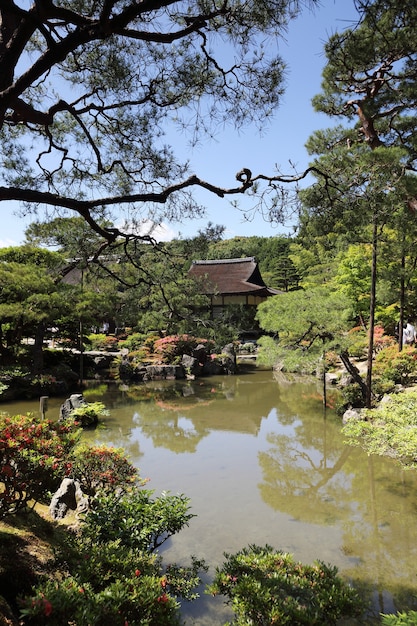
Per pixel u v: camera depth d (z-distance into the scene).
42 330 17.47
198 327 10.16
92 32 3.35
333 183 4.83
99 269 6.70
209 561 5.48
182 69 4.87
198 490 7.97
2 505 3.93
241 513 7.00
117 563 3.77
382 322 21.55
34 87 5.59
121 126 5.78
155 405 15.50
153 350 24.67
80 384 18.86
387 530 6.48
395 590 5.00
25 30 3.37
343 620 4.39
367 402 12.06
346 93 11.98
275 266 45.47
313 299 13.59
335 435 11.59
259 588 3.88
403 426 8.20
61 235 6.12
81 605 2.92
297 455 10.12
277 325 13.41
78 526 5.29
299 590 4.02
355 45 5.77
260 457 9.93
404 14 3.11
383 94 11.26
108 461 6.84
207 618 4.33
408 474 8.84
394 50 7.52
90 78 5.36
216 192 4.48
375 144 10.84
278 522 6.71
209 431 12.16
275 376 22.08
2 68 3.45
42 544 4.52
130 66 4.92
